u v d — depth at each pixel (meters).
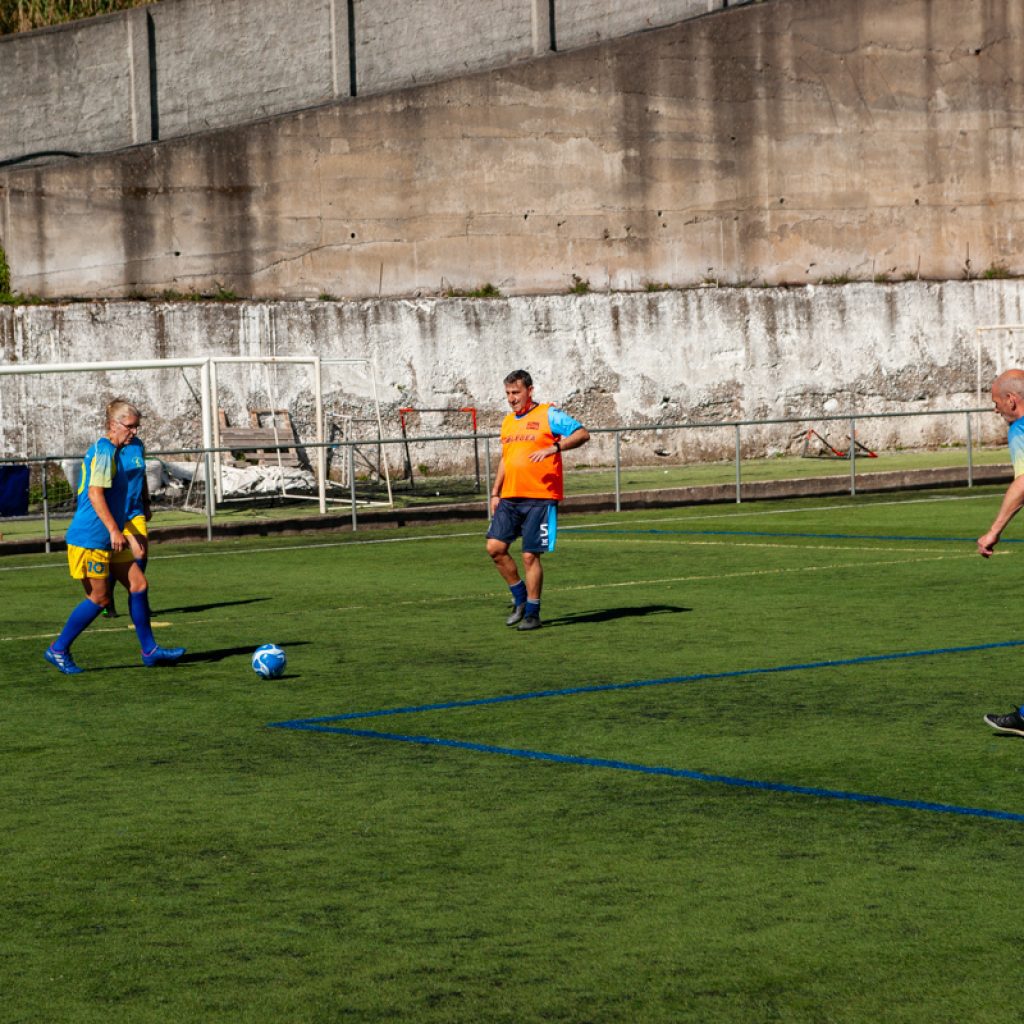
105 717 12.94
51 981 6.81
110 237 44.84
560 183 47.59
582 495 34.19
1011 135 51.50
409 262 46.78
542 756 11.11
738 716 12.40
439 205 46.84
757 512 32.97
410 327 46.09
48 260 44.56
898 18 50.12
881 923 7.36
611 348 47.75
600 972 6.79
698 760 10.88
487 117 46.94
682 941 7.16
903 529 28.50
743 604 19.17
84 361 43.81
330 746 11.60
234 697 13.76
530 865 8.40
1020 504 10.42
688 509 34.25
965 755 10.84
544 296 47.19
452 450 46.50
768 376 49.16
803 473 42.00
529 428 17.39
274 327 45.16
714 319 48.50
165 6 47.78
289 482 41.41
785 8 48.97
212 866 8.50
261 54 48.19
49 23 53.56
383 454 45.66
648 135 48.16
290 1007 6.47
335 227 46.22
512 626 17.81
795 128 49.41
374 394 41.84
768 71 49.00
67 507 38.09
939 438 51.03
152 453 29.53
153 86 47.78
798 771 10.48
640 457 47.91
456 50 48.78
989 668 14.37
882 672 14.28
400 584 22.34
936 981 6.62
